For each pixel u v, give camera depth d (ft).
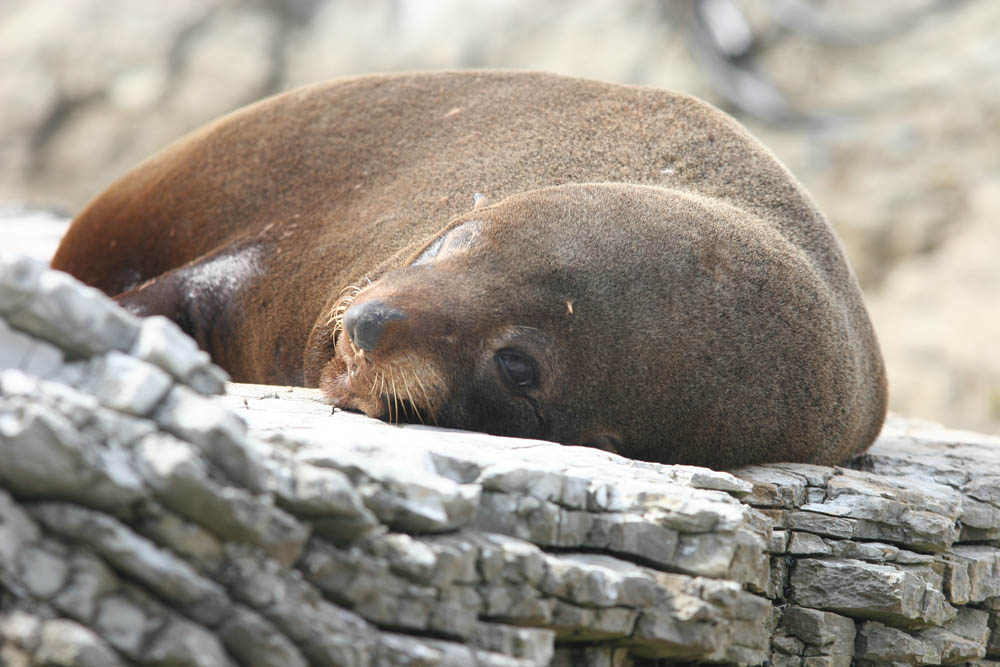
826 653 72.43
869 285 302.25
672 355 73.87
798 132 354.33
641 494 60.59
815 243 89.97
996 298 279.08
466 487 56.24
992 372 259.60
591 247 74.79
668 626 58.23
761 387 76.54
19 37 396.78
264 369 95.40
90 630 45.24
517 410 73.67
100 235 112.06
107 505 46.32
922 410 257.55
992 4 377.91
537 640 54.49
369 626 50.80
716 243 77.36
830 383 80.79
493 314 72.43
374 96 106.52
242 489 47.93
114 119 376.68
